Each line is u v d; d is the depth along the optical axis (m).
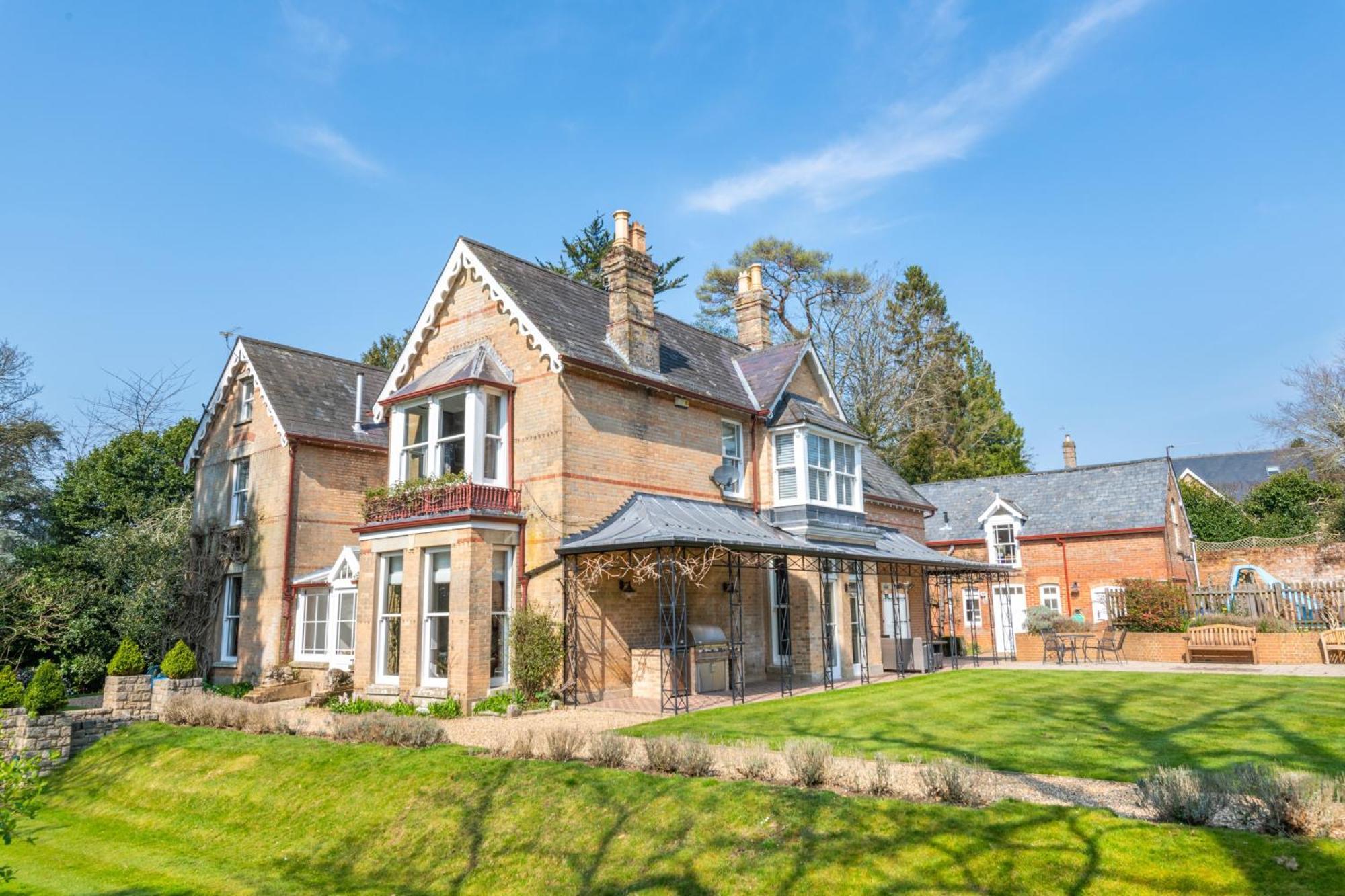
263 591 24.88
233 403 28.25
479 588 17.31
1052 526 35.59
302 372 27.58
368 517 19.77
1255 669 21.86
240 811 12.74
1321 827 7.20
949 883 7.38
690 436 22.08
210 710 17.45
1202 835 7.26
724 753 11.04
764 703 16.77
